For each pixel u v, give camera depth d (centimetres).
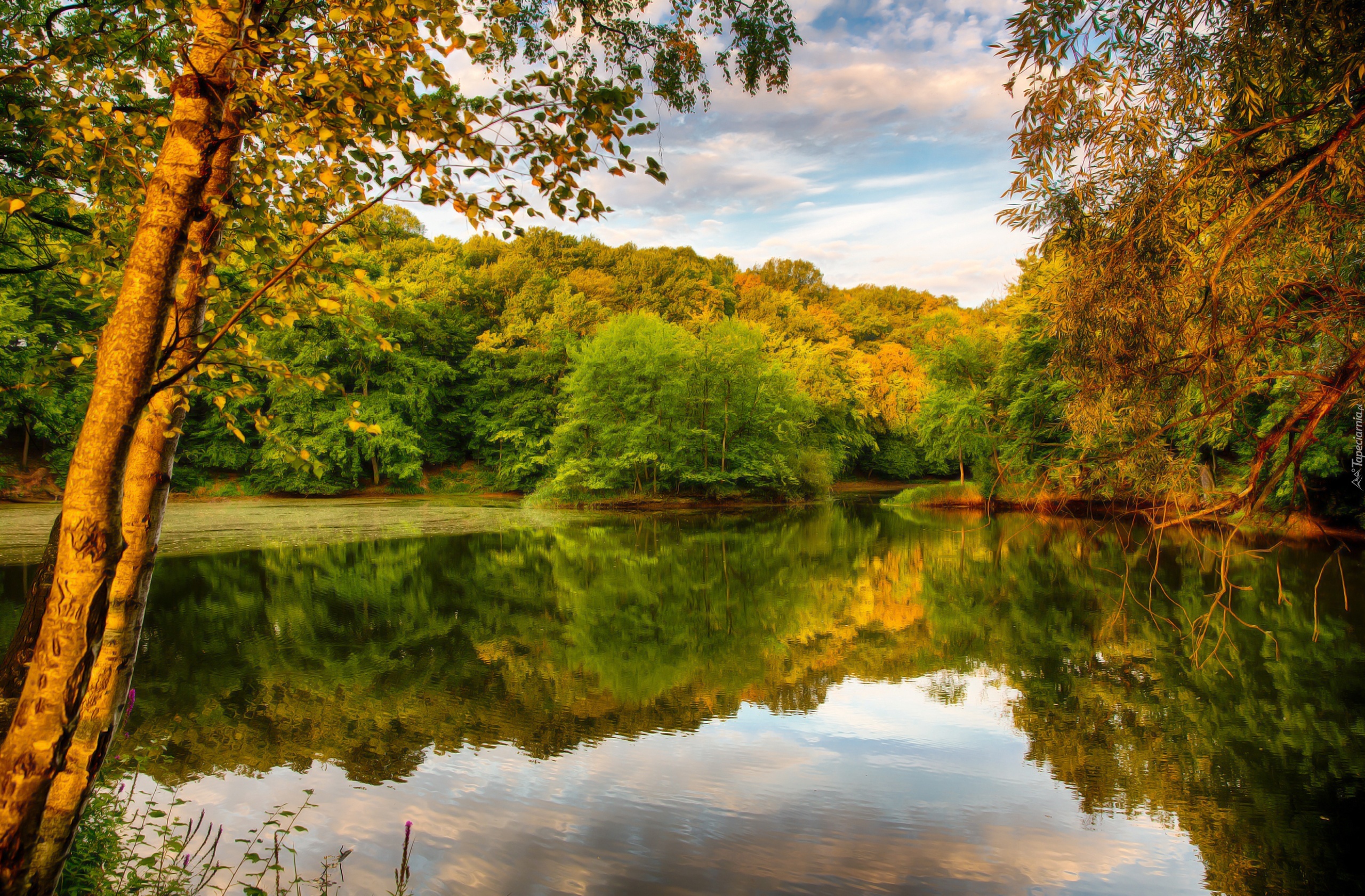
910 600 1477
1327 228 516
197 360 252
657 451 3722
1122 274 531
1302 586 1482
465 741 735
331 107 286
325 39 281
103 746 265
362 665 980
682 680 953
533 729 775
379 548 2050
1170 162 538
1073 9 498
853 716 828
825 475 4259
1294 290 529
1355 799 632
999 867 527
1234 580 1557
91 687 262
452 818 571
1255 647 1112
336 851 509
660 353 3747
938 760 712
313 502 3916
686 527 2811
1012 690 923
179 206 250
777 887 490
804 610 1385
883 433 6144
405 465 4338
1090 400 568
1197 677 972
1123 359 549
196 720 770
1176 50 516
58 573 234
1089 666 1029
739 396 3931
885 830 575
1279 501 1675
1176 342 538
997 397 3091
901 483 6406
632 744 738
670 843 545
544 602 1419
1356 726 798
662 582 1652
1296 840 568
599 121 282
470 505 3853
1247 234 506
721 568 1845
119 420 239
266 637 1109
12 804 227
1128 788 655
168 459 287
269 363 314
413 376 4547
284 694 856
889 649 1115
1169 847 558
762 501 4116
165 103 336
